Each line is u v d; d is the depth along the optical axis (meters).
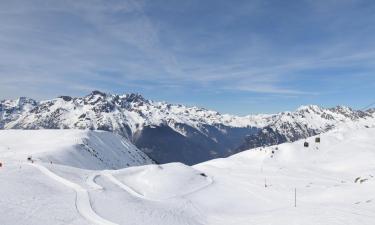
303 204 76.12
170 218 66.38
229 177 128.12
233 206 86.38
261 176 128.88
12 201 52.75
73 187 73.31
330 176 128.62
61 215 50.56
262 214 68.56
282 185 106.88
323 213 55.28
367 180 88.75
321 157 187.25
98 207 60.12
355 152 182.50
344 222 47.81
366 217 49.25
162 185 104.19
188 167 131.88
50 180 76.81
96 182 88.75
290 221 55.34
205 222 70.50
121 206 65.88
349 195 72.44
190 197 95.12
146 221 59.09
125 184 101.25
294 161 188.38
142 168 123.88
